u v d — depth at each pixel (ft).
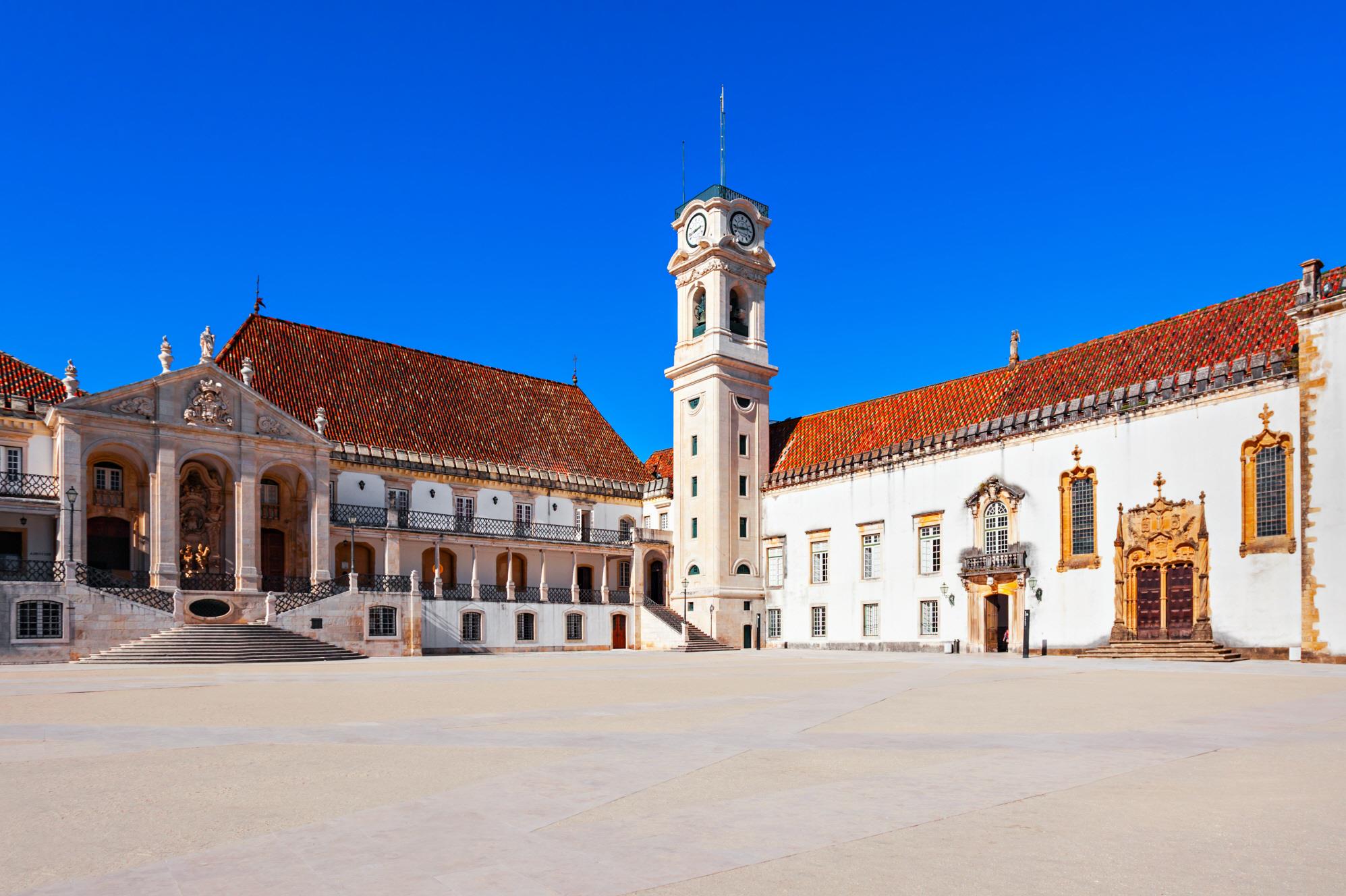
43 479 142.20
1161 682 84.07
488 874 23.00
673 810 29.99
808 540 196.54
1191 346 144.97
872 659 139.44
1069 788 33.24
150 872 23.38
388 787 33.83
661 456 240.53
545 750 42.55
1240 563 127.03
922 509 172.96
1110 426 144.15
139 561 150.10
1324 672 99.45
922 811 29.63
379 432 186.29
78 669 111.75
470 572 191.52
